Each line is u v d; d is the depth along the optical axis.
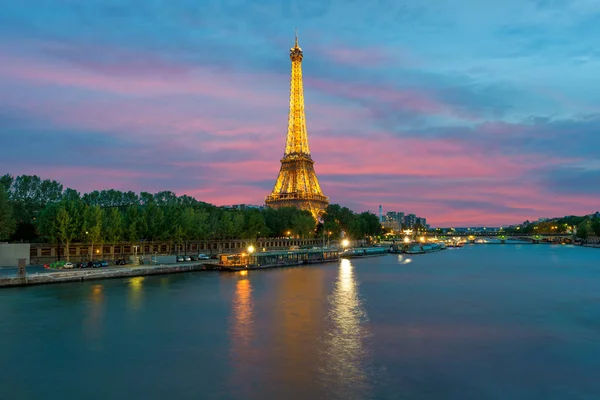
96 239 144.62
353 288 121.81
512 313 89.88
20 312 84.56
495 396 49.91
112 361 59.34
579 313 90.38
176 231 171.38
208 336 70.69
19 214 161.88
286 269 175.50
